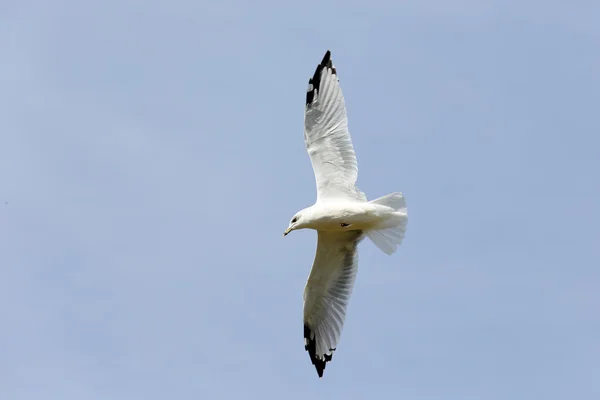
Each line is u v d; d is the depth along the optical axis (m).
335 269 18.89
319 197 18.00
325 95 18.31
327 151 18.11
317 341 19.23
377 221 17.58
